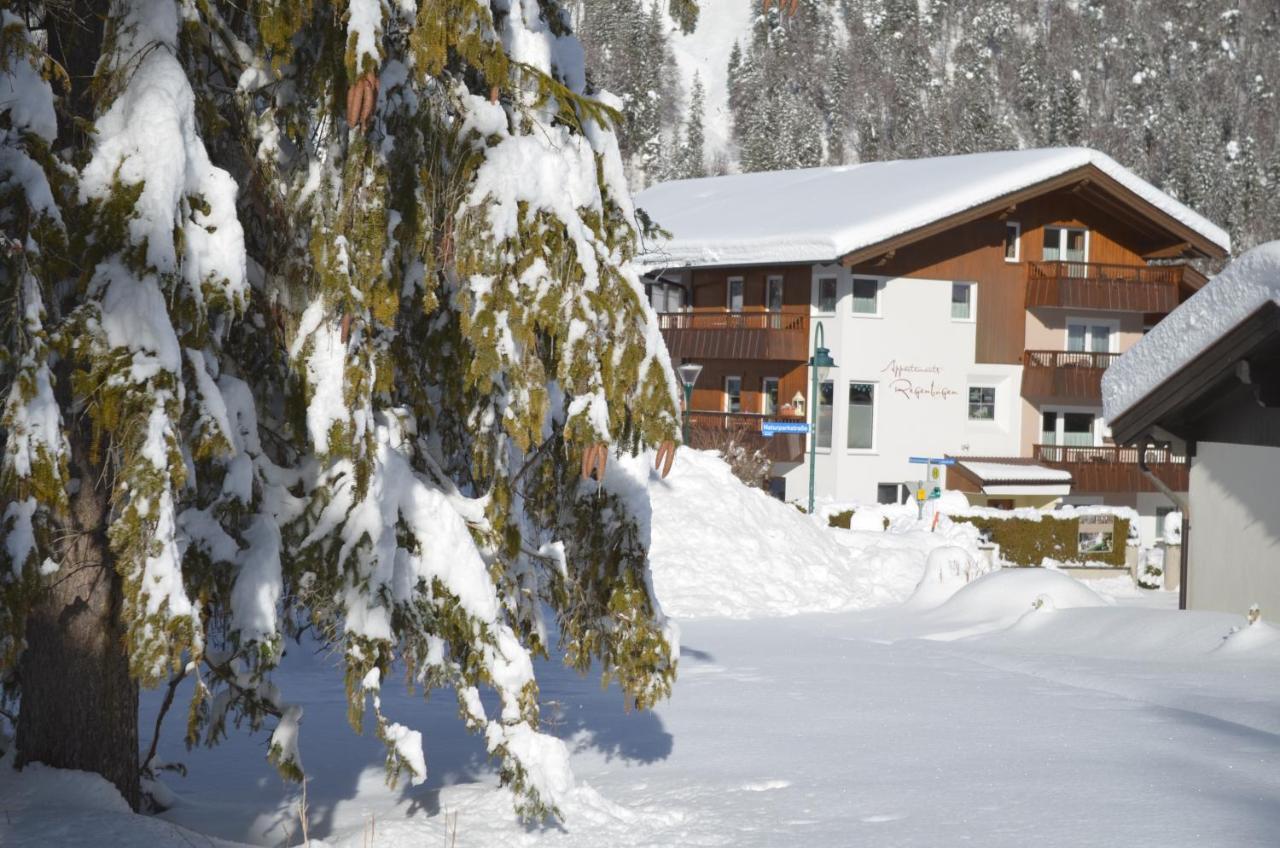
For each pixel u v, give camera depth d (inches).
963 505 1601.9
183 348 284.2
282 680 651.5
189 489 301.7
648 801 398.0
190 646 271.1
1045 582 923.4
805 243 1920.5
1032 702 581.0
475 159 313.9
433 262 317.1
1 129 271.0
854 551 1221.7
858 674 678.5
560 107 332.5
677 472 1210.6
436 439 364.2
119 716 343.0
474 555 337.4
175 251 277.4
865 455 2026.3
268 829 371.2
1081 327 2206.0
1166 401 812.6
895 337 2038.6
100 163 278.8
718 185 2669.8
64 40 314.0
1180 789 397.4
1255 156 6250.0
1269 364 762.2
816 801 389.7
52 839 297.3
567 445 352.2
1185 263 2175.2
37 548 273.6
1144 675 642.2
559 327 311.9
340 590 319.0
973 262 2092.8
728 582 1090.7
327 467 319.9
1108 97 7514.8
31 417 258.4
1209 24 7677.2
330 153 309.4
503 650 336.8
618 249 335.0
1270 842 333.4
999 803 381.4
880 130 7829.7
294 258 314.7
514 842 344.2
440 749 496.1
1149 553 1605.6
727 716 550.6
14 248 258.4
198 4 298.5
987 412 2135.8
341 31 298.0
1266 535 796.6
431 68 294.2
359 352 311.4
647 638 379.2
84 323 269.9
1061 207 2165.4
